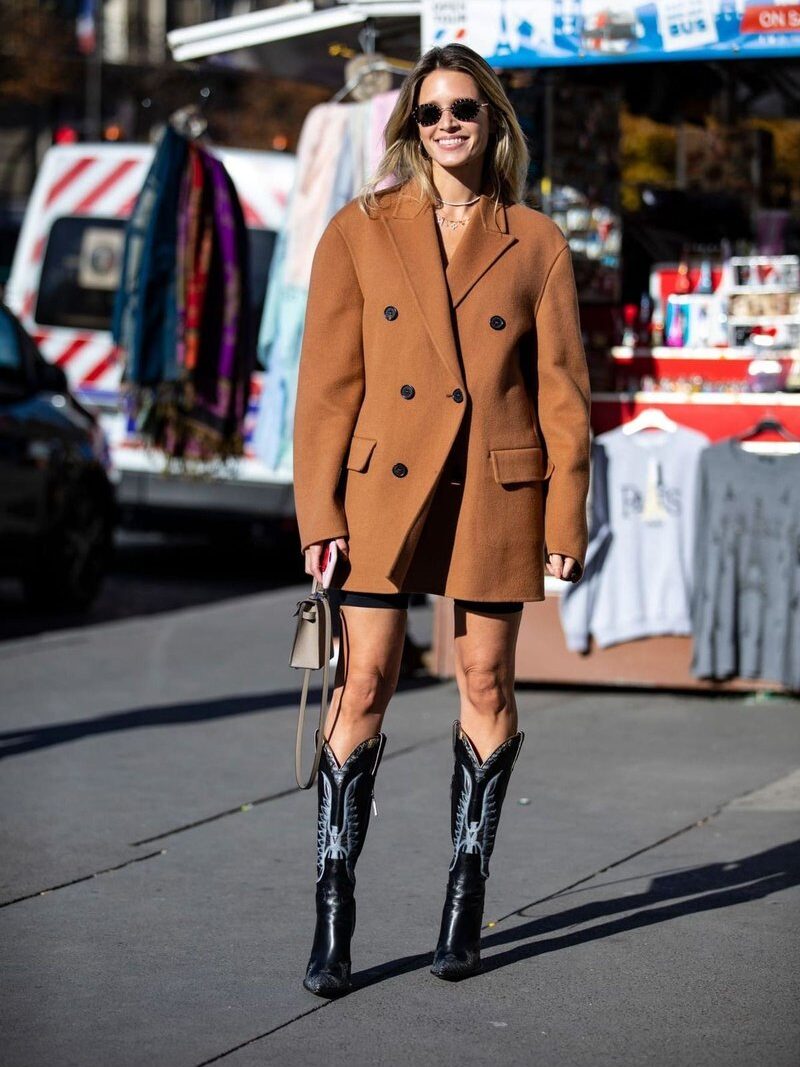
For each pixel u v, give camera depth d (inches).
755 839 252.4
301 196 383.6
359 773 189.3
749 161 390.0
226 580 591.5
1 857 244.1
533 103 363.6
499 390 184.4
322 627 185.8
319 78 444.1
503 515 184.9
